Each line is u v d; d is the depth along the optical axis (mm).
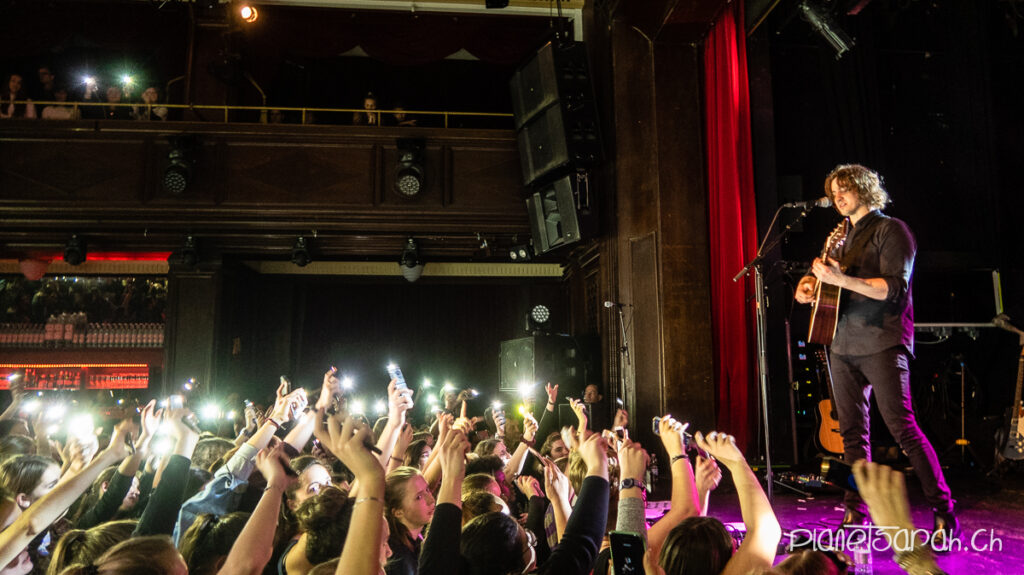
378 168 9008
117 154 8789
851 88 8766
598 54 9008
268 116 10492
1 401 11000
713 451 1839
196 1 9883
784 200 8539
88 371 11203
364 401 11250
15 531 1888
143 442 2531
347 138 9047
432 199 9039
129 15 10031
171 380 9562
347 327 12203
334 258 11594
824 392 8016
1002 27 9234
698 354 7297
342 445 1513
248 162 8914
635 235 7832
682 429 2092
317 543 1986
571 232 8273
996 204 8703
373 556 1382
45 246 9703
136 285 11797
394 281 12156
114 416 10312
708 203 7664
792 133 9125
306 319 12102
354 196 8953
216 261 9805
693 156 7703
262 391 11609
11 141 8719
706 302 7402
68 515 3113
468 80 11789
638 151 7926
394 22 10258
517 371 9320
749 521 1699
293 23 10055
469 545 1951
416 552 2424
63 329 11164
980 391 7812
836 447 7262
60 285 11734
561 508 2469
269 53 10117
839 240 3523
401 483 2209
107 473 2955
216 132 8914
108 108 9922
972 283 8922
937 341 7918
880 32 9188
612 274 8289
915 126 9125
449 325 12375
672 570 1627
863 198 3418
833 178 3535
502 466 3305
